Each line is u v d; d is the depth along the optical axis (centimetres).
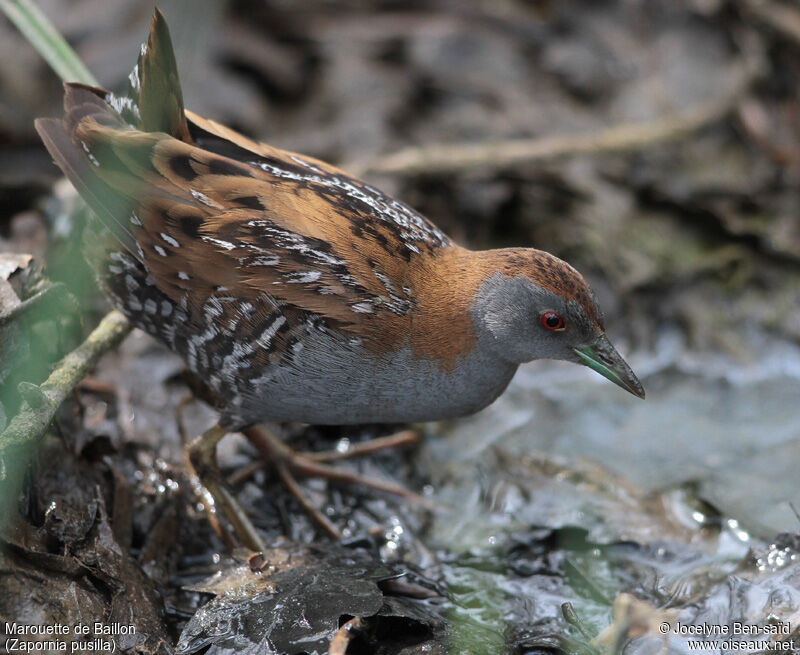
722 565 780
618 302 1062
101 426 860
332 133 1143
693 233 1112
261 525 828
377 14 1244
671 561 791
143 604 682
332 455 891
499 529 827
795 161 1149
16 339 712
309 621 671
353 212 739
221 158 732
